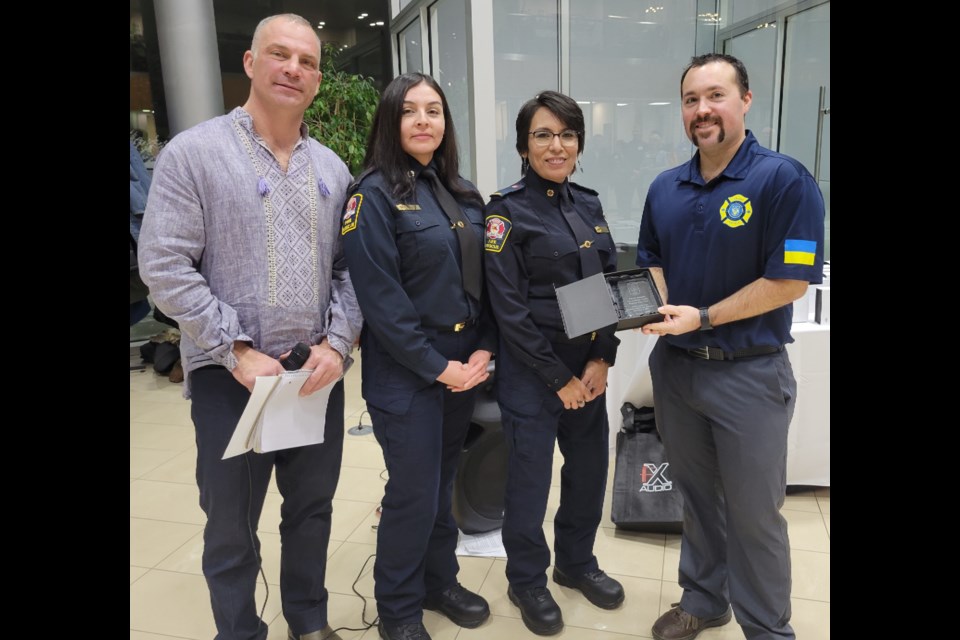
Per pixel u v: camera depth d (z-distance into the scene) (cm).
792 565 223
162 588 221
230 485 160
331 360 162
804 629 191
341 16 597
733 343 161
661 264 189
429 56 448
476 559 236
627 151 446
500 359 193
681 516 240
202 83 434
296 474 176
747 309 156
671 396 179
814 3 431
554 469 307
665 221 175
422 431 175
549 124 175
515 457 190
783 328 163
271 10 577
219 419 158
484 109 325
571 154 179
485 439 240
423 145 171
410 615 186
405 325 164
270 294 156
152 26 528
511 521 195
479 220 188
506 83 411
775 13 449
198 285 147
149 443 353
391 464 177
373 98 494
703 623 191
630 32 428
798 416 260
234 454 148
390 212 168
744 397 162
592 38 422
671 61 443
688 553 194
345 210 171
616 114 438
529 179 184
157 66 534
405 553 181
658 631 190
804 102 449
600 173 446
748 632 173
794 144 464
